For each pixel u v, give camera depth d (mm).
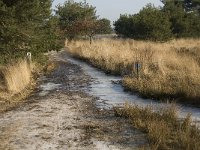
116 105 11852
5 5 15688
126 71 18703
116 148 7871
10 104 12180
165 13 40812
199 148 7438
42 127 9430
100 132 8977
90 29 45906
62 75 19141
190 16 44125
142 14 39375
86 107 11641
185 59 19891
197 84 13523
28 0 16547
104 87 15312
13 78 14320
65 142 8281
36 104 12109
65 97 13242
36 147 7973
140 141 8281
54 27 21984
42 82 16844
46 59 22375
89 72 20312
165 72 16391
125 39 39281
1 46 16219
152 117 9836
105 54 24484
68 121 9984
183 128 8891
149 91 12961
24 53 18031
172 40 37500
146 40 36781
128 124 9625
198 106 11562
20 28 16344
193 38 39969
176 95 12500
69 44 39906
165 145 7816
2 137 8672
